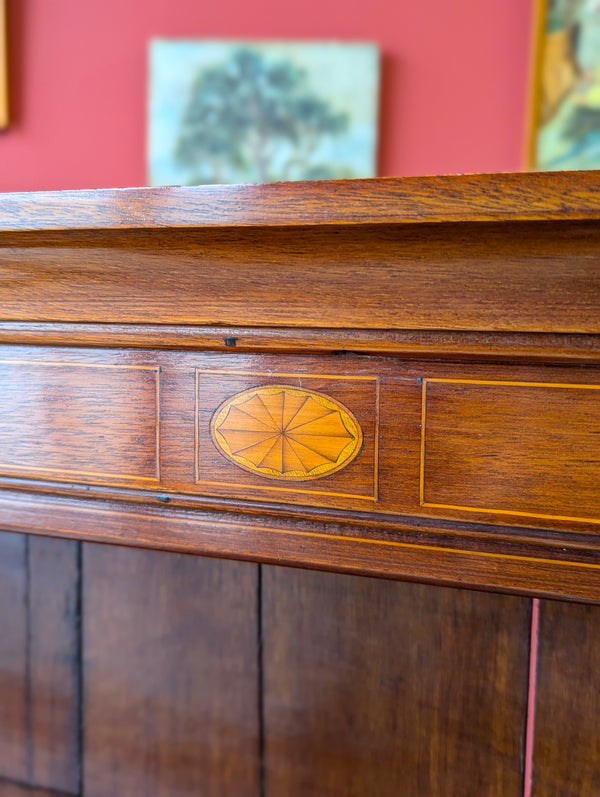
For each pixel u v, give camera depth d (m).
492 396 0.27
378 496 0.29
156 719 0.36
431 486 0.28
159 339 0.30
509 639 0.31
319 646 0.34
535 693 0.31
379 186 0.24
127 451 0.32
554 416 0.27
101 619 0.37
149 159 0.97
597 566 0.27
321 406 0.29
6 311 0.32
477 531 0.28
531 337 0.26
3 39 0.96
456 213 0.24
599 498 0.26
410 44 0.93
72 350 0.32
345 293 0.28
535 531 0.27
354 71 0.94
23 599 0.38
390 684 0.33
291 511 0.30
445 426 0.28
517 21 0.91
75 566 0.37
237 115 0.96
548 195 0.23
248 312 0.29
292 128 0.95
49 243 0.29
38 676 0.38
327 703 0.34
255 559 0.30
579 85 0.90
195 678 0.35
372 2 0.93
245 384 0.30
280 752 0.34
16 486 0.33
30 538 0.37
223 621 0.35
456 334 0.27
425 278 0.27
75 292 0.31
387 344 0.28
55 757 0.38
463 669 0.32
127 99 0.97
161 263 0.29
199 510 0.31
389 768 0.33
